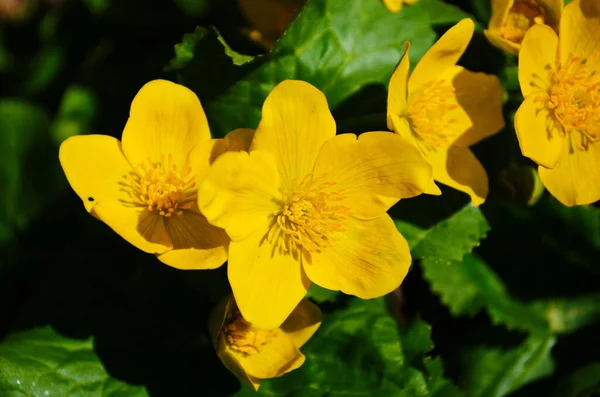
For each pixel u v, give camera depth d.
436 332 0.33
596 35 0.30
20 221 0.35
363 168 0.28
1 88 0.37
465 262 0.34
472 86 0.30
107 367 0.31
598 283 0.34
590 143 0.30
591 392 0.33
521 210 0.34
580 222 0.34
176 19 0.35
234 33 0.33
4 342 0.30
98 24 0.36
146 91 0.28
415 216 0.31
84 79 0.35
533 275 0.34
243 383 0.31
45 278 0.32
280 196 0.28
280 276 0.28
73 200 0.35
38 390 0.30
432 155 0.30
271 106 0.28
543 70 0.30
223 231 0.28
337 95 0.31
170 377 0.31
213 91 0.31
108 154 0.29
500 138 0.32
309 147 0.28
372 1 0.31
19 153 0.35
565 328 0.34
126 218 0.29
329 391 0.31
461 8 0.33
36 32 0.37
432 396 0.31
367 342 0.31
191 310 0.32
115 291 0.32
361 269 0.28
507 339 0.34
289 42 0.31
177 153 0.29
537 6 0.31
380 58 0.31
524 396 0.33
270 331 0.29
